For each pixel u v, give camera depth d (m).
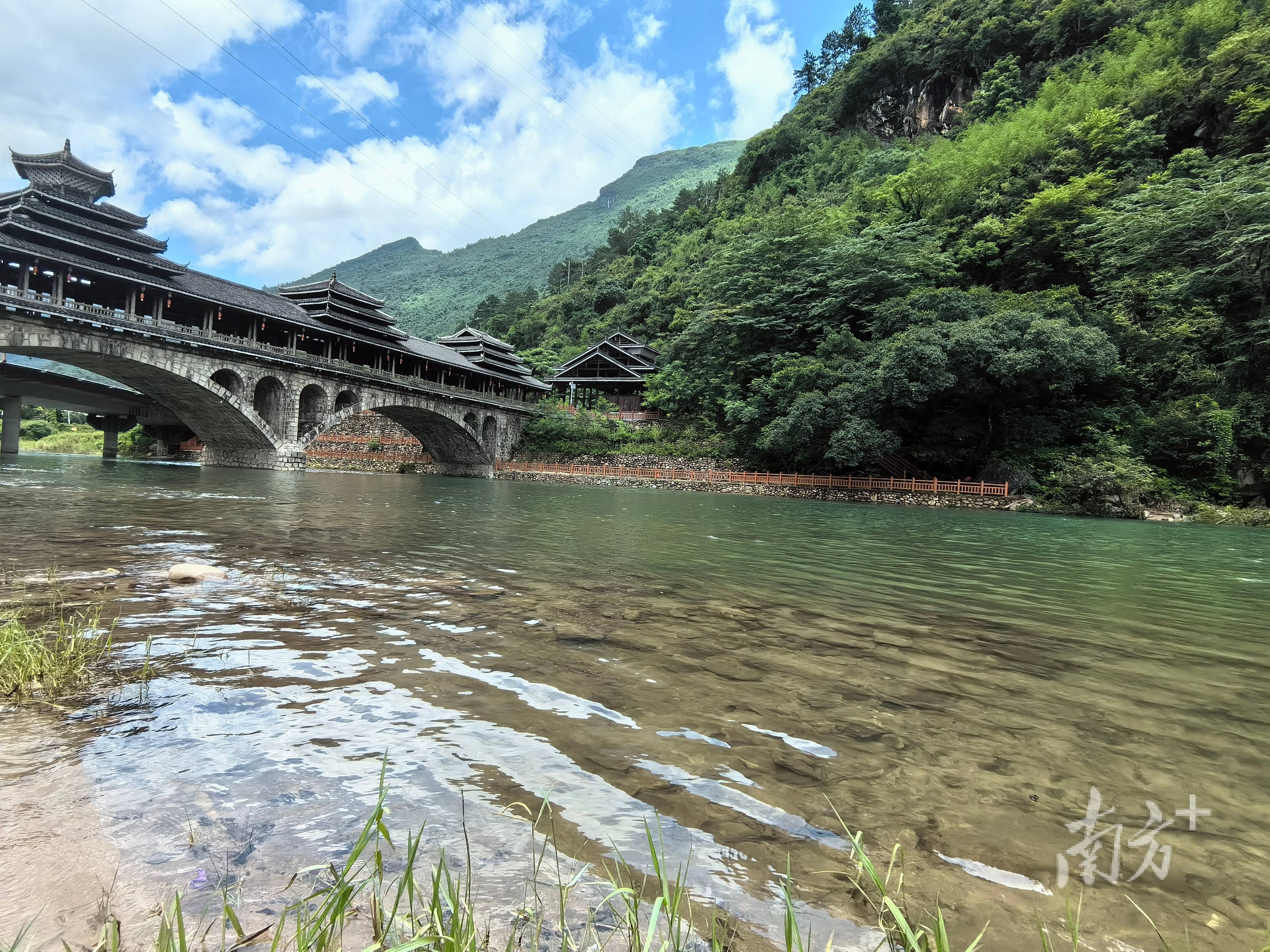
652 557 10.28
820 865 2.35
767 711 3.89
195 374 31.77
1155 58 52.78
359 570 7.78
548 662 4.61
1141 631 6.61
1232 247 32.56
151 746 2.97
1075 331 31.33
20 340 25.55
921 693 4.38
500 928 1.89
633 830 2.51
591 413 59.62
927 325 36.31
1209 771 3.32
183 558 7.97
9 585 5.99
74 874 2.02
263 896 1.99
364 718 3.44
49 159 29.44
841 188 70.94
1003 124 58.50
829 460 39.09
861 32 101.50
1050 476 33.00
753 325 46.06
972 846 2.53
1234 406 32.16
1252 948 1.99
